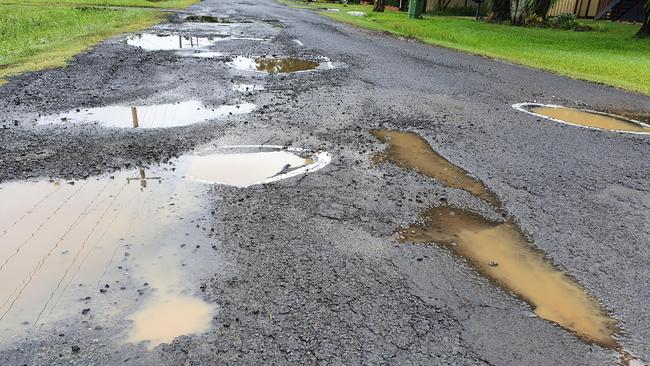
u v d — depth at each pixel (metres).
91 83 8.43
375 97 8.23
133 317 2.77
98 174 4.73
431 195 4.52
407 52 13.89
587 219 4.16
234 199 4.27
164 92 7.93
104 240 3.58
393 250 3.55
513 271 3.35
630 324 2.86
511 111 7.79
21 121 6.26
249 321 2.74
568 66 12.41
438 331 2.71
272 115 6.84
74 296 2.95
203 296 2.96
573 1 30.53
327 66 11.04
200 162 5.09
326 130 6.29
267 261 3.34
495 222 4.05
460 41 17.20
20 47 12.25
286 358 2.47
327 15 26.88
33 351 2.50
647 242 3.81
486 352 2.57
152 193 4.35
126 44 13.16
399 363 2.46
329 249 3.52
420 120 6.98
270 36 15.88
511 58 13.44
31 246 3.49
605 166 5.45
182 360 2.45
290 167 5.04
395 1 38.59
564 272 3.37
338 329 2.69
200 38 14.81
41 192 4.33
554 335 2.73
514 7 24.61
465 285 3.16
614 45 17.47
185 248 3.48
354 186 4.64
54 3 26.41
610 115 7.90
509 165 5.36
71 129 6.00
